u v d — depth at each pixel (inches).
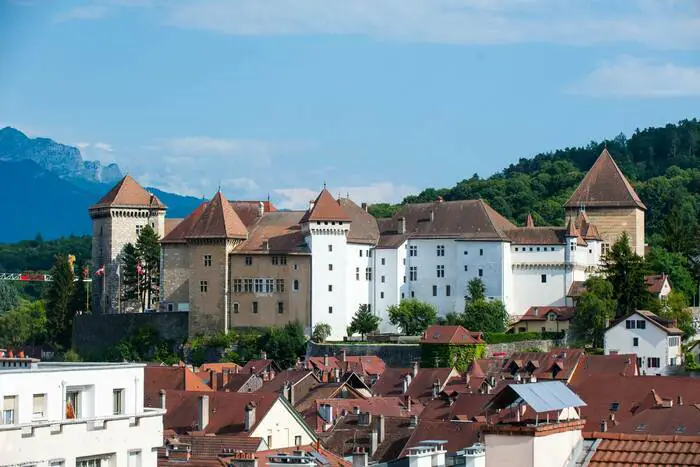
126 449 3560.5
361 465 4576.8
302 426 6899.6
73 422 3415.4
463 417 7022.6
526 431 2544.3
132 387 3614.7
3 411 3280.0
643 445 2588.6
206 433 6628.9
